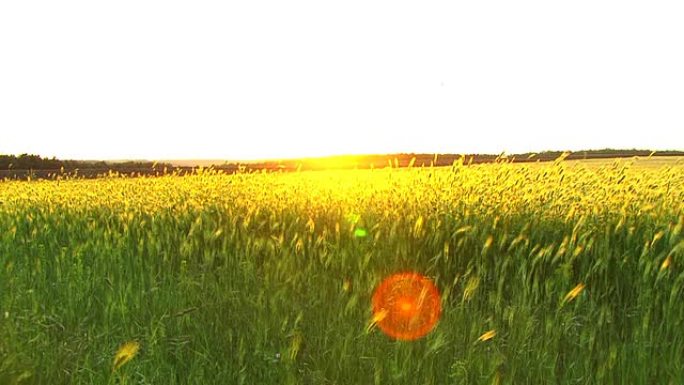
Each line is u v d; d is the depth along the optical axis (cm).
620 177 773
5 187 1597
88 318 539
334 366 421
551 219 649
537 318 490
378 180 1012
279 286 555
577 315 489
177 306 543
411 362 408
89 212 1031
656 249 561
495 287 557
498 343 449
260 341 439
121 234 839
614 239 579
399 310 491
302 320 479
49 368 427
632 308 507
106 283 614
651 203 664
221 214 875
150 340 449
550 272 580
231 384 411
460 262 618
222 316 515
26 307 561
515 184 803
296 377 410
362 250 616
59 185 1588
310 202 890
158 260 689
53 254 781
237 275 598
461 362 398
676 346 424
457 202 723
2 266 677
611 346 405
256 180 1291
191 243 679
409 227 654
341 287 552
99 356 448
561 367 432
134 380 407
